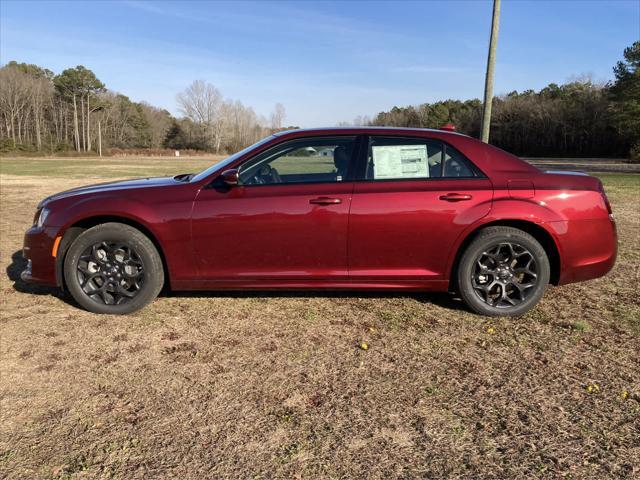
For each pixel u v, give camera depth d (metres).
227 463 2.23
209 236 3.94
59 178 21.41
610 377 3.02
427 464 2.22
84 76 101.12
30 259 4.12
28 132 99.12
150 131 109.81
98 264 4.04
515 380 2.99
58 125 104.44
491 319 4.00
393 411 2.65
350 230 3.90
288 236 3.92
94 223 4.16
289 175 4.04
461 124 85.88
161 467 2.20
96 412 2.63
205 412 2.64
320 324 3.89
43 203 4.29
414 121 96.38
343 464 2.22
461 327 3.83
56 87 102.44
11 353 3.33
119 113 109.12
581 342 3.54
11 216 9.32
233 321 3.96
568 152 72.38
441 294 4.64
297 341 3.57
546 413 2.63
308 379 3.00
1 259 5.87
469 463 2.23
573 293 4.67
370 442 2.38
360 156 4.04
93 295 4.07
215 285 4.06
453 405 2.71
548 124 72.75
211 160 62.28
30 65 118.81
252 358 3.29
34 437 2.41
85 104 103.94
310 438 2.41
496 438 2.41
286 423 2.54
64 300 4.42
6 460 2.24
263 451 2.31
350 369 3.13
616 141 65.88
